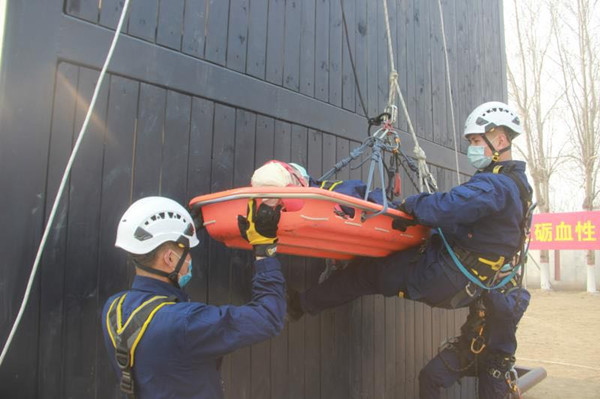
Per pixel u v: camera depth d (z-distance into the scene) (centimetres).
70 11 234
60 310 222
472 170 590
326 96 382
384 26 459
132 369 169
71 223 229
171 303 177
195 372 174
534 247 1533
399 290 291
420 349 476
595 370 774
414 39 502
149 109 263
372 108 432
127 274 249
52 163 223
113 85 248
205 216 237
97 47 241
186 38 283
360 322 397
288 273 336
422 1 521
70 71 232
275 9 343
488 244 271
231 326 176
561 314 1288
